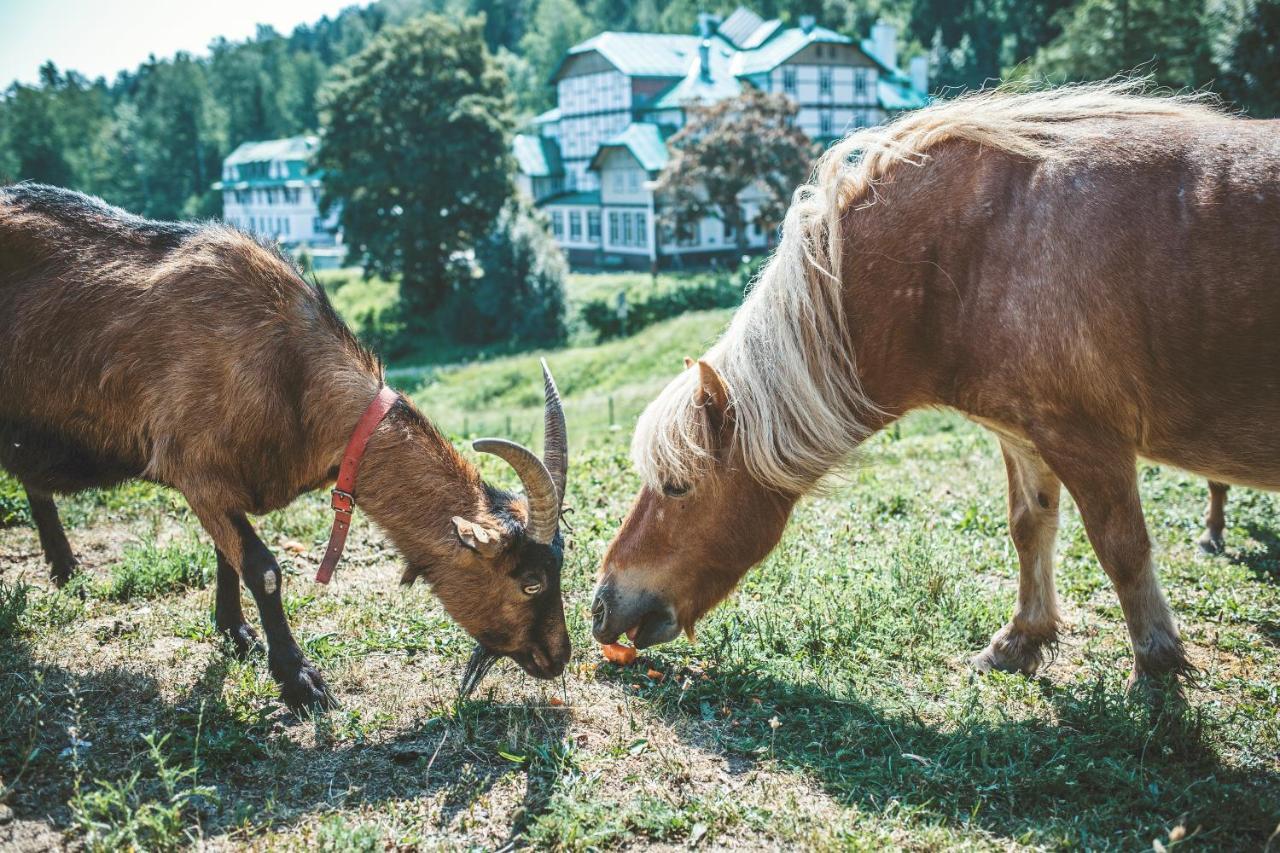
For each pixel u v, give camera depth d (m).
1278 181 3.96
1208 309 4.02
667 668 5.15
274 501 4.72
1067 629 5.68
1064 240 4.22
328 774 4.12
